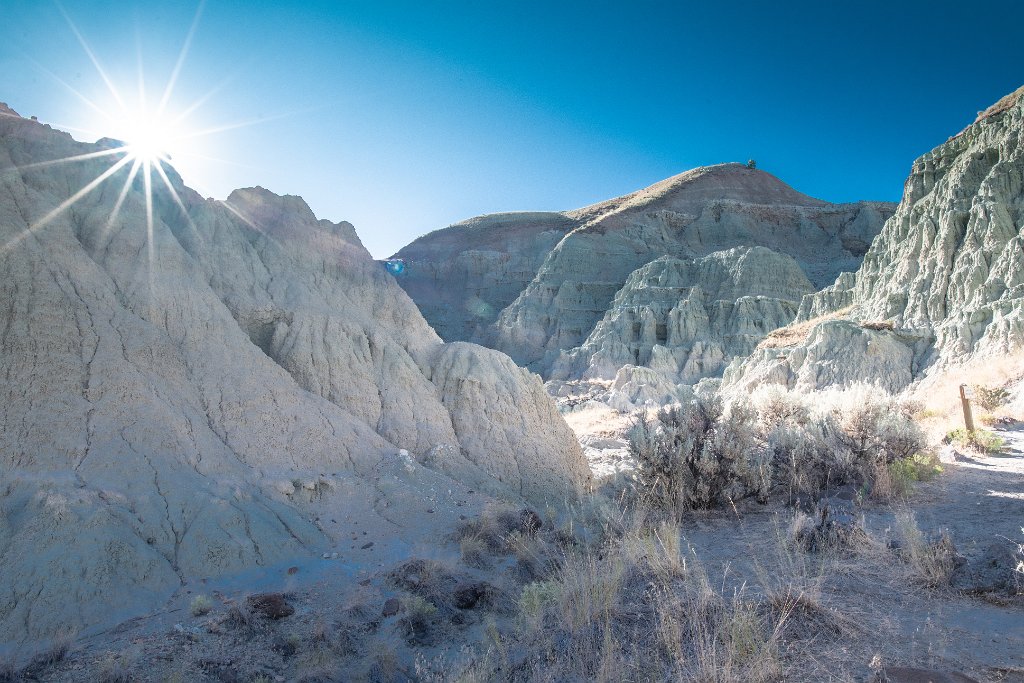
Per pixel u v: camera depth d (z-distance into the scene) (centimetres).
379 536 714
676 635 390
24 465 617
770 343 4794
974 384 1981
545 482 1035
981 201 3647
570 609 457
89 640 478
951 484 847
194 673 429
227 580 588
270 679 425
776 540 632
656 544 606
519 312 8556
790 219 10288
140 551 570
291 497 747
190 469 708
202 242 1079
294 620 515
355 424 937
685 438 881
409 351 1220
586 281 8819
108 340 761
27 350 689
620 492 928
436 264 10856
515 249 10812
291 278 1160
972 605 423
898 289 4038
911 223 4584
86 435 668
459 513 791
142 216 962
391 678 417
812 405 1244
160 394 768
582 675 381
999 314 2916
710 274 7725
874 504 764
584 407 4453
